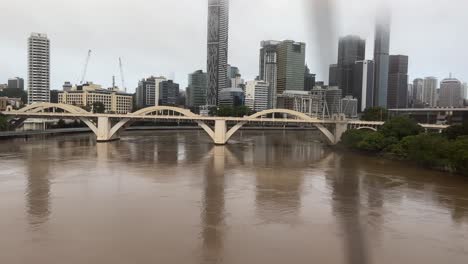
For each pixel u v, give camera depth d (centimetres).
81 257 3906
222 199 6272
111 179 7731
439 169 9512
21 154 11475
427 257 4116
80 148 13500
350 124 16450
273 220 5219
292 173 8906
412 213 5678
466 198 6588
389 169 9644
